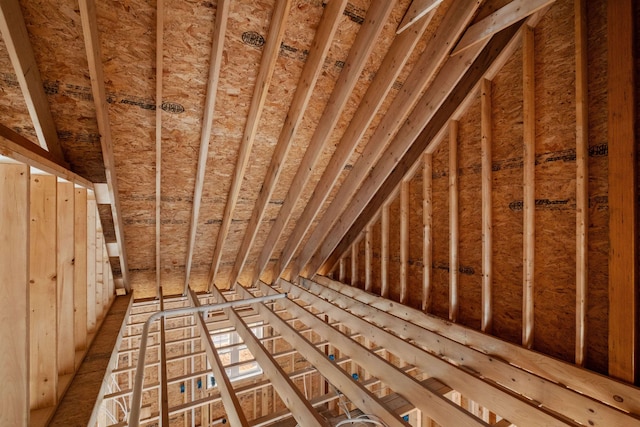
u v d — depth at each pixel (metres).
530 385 1.95
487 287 2.71
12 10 1.53
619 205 1.76
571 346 2.14
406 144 2.98
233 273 4.48
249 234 3.77
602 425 1.61
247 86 2.29
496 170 2.68
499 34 2.50
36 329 1.76
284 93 2.46
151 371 4.25
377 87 2.50
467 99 2.81
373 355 2.24
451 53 2.47
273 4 1.89
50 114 2.04
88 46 1.62
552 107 2.22
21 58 1.64
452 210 3.01
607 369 1.91
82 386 2.04
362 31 2.15
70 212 2.15
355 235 4.45
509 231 2.60
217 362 2.16
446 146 3.17
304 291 4.10
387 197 3.83
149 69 2.03
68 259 2.14
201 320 2.93
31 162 1.46
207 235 3.71
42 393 1.77
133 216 3.08
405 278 3.65
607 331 1.92
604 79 1.91
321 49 2.04
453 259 3.03
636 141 1.72
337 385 2.10
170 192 2.97
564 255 2.19
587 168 2.00
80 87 1.99
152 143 2.47
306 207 3.82
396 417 1.57
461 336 2.82
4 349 1.38
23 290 1.40
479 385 1.89
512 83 2.49
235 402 1.65
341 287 4.50
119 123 2.26
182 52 1.98
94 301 2.79
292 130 2.54
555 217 2.24
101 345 2.63
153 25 1.81
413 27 2.12
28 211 1.41
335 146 3.10
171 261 3.91
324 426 1.50
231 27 1.94
